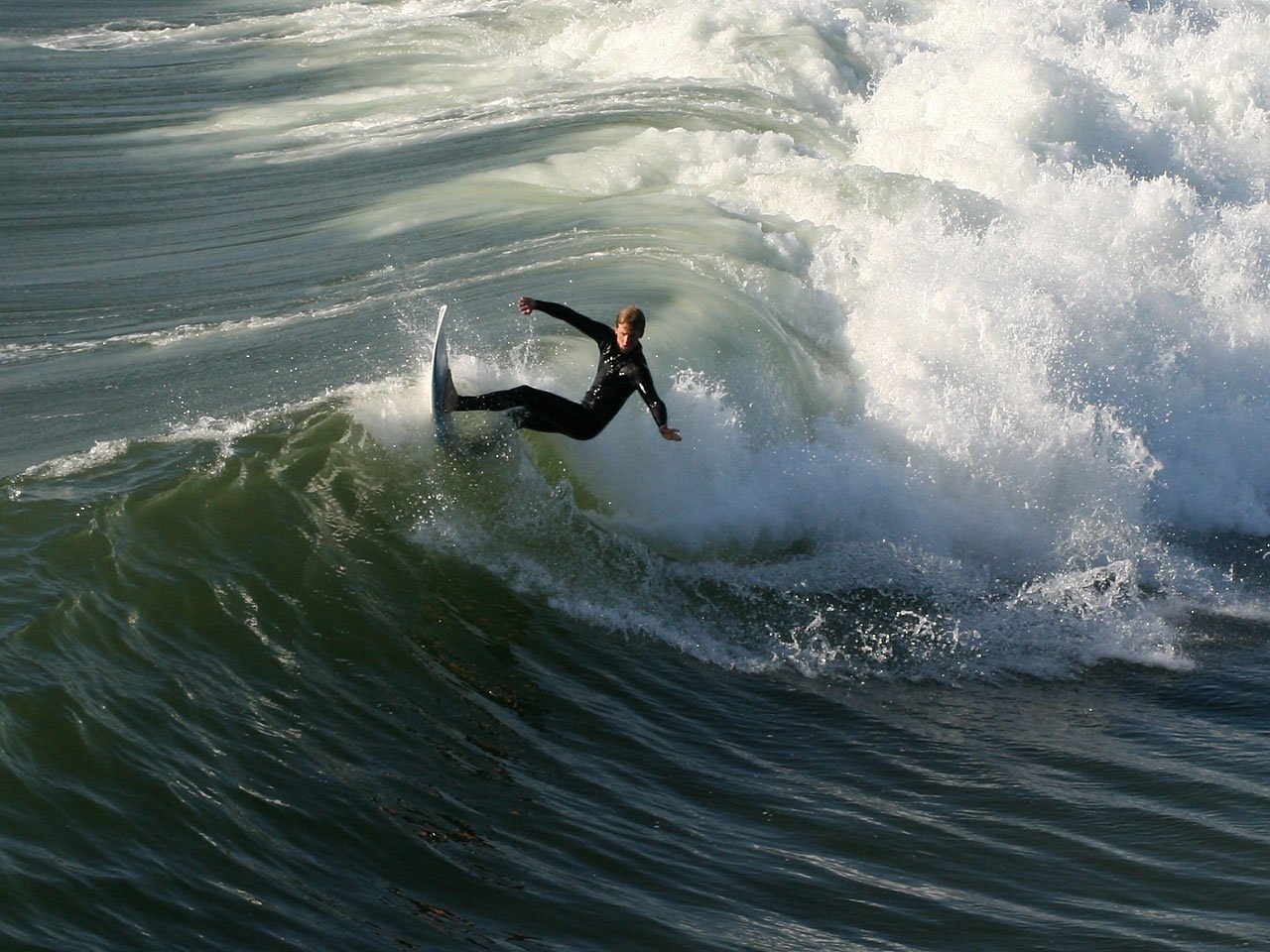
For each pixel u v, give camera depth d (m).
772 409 43.38
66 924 20.25
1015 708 33.53
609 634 34.03
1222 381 52.19
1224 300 56.91
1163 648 37.66
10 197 63.75
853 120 77.94
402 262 52.94
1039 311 49.69
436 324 44.62
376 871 23.28
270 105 82.50
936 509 42.84
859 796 28.45
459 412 37.00
